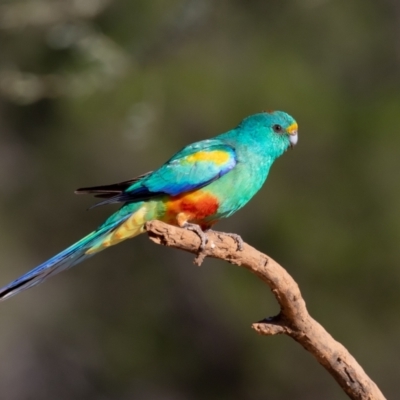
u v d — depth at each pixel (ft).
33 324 68.39
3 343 67.67
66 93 55.06
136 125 52.75
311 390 62.28
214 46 59.98
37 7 54.90
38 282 27.48
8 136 66.28
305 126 57.52
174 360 67.10
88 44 52.24
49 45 54.49
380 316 57.72
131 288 68.44
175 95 56.54
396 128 58.34
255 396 64.03
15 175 65.98
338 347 22.65
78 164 63.41
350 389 22.75
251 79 58.13
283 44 61.31
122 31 58.75
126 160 60.80
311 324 22.67
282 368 62.08
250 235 58.75
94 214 65.51
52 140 64.64
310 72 60.75
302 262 57.26
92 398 67.00
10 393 66.59
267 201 58.39
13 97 54.44
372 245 56.70
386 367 57.98
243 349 64.03
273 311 59.67
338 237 57.06
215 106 56.95
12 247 65.16
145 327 67.51
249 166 29.66
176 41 57.77
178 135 58.23
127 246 68.23
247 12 61.82
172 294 67.51
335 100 59.52
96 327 68.08
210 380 65.72
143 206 28.78
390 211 56.85
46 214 65.98
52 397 67.10
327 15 62.34
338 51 62.18
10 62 60.03
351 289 57.52
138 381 67.31
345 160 58.23
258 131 30.32
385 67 62.39
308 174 58.65
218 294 62.39
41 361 68.13
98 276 68.54
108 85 54.39
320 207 57.88
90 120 57.72
